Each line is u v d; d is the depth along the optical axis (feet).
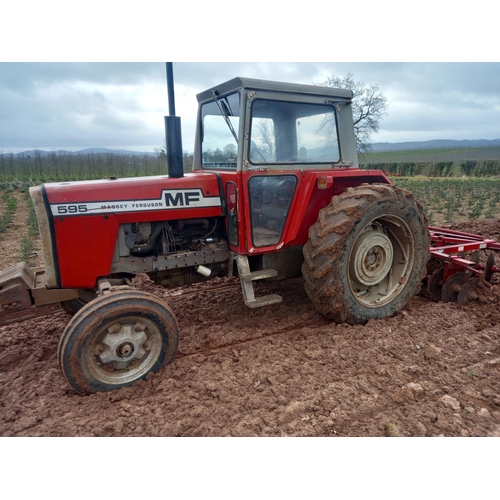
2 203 48.96
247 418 8.70
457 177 112.78
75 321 9.23
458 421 8.50
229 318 13.94
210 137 13.70
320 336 12.12
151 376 10.21
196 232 12.78
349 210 11.69
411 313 13.65
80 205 10.65
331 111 13.29
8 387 10.23
